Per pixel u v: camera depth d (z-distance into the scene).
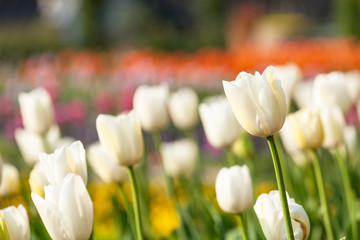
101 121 3.22
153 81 18.39
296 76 5.02
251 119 2.59
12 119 15.21
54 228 2.60
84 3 41.22
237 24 40.03
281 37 38.09
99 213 6.15
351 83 5.08
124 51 33.53
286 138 4.84
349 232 4.01
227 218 5.10
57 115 12.12
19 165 7.73
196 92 17.73
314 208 4.60
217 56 18.84
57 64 21.41
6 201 4.69
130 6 47.00
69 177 2.59
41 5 52.41
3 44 40.09
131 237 4.61
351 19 34.78
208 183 7.89
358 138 7.20
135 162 3.27
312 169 4.66
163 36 36.78
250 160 4.78
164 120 5.02
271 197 2.74
